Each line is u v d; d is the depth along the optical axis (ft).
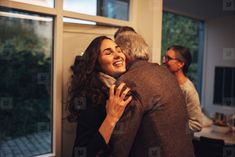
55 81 5.11
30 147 5.05
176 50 5.92
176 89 3.80
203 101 11.34
